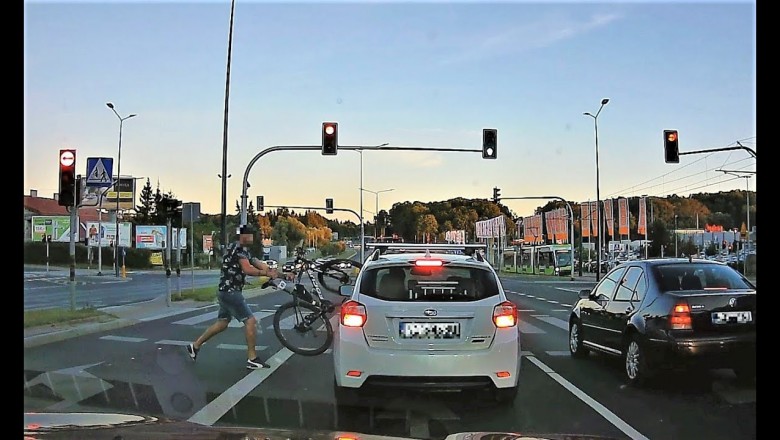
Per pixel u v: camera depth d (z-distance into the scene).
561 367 10.05
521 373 9.52
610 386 8.57
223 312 9.88
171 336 13.41
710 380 8.94
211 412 7.01
